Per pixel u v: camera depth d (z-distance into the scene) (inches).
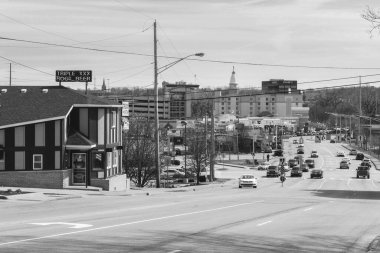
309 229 912.9
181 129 6127.0
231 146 7101.4
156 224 928.9
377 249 716.0
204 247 682.8
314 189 2512.3
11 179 1809.8
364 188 2632.9
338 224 1003.3
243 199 1657.2
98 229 841.5
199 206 1346.0
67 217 1028.5
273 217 1099.3
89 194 1673.2
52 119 1815.9
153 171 2903.5
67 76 2124.8
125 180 2149.4
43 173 1804.9
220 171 4640.8
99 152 1905.8
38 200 1406.3
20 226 874.8
